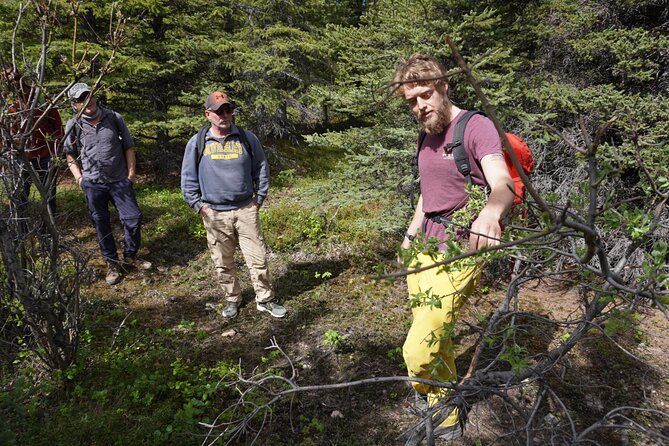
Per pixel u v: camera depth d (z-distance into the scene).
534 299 4.33
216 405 3.06
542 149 5.13
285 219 6.38
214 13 9.15
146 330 3.96
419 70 2.15
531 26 5.16
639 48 4.77
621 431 2.89
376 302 4.45
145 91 8.86
